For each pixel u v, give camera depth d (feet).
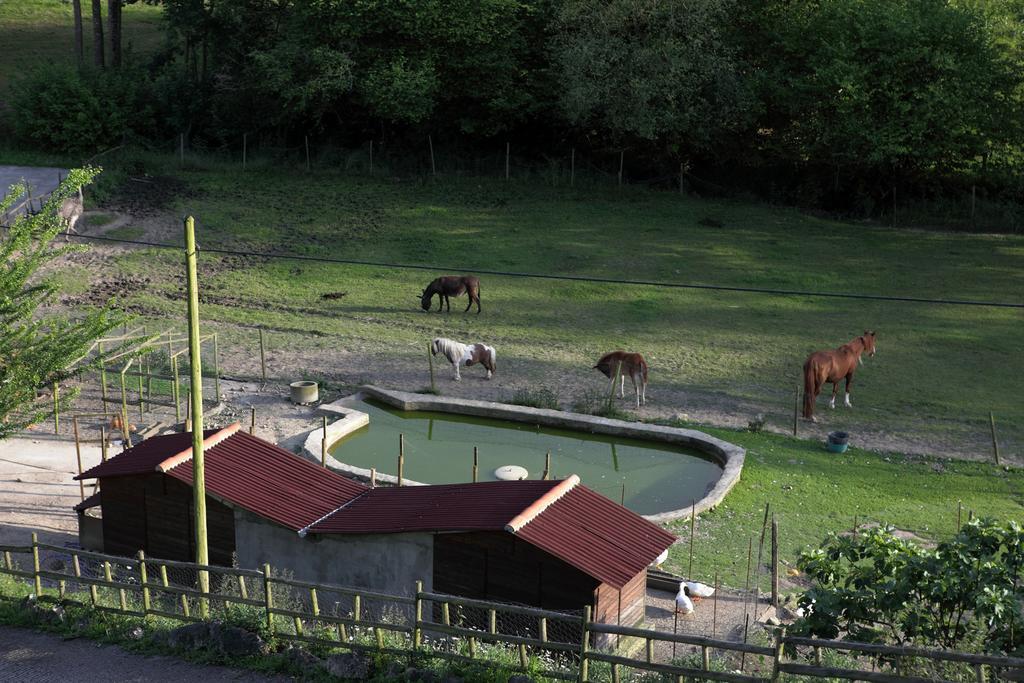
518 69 174.81
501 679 45.11
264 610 52.29
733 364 106.22
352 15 163.32
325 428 81.82
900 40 153.69
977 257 142.31
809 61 162.40
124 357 89.92
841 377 94.84
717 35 163.22
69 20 236.43
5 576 60.44
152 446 68.69
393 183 171.01
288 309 119.44
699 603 62.49
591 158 181.16
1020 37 156.25
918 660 40.96
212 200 157.99
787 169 175.22
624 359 94.89
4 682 47.57
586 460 86.17
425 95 168.25
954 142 155.33
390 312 119.75
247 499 63.26
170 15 178.09
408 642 49.65
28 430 88.69
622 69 162.81
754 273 133.69
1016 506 76.43
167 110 179.73
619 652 54.54
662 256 140.26
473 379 101.86
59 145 171.63
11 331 63.10
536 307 122.11
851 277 132.98
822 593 44.29
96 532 68.54
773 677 40.29
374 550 59.72
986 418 93.56
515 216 156.97
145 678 47.83
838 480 81.00
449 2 165.58
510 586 56.29
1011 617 41.42
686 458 86.63
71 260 130.21
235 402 95.35
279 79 164.25
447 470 83.71
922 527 72.84
